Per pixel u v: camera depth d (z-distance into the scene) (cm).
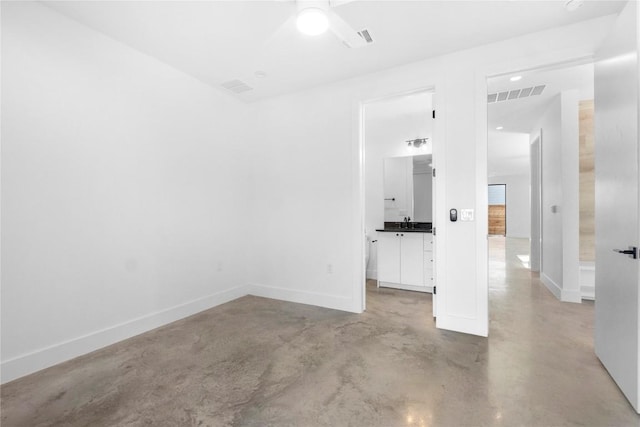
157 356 227
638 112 156
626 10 170
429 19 220
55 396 178
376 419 157
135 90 267
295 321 297
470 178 261
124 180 260
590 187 364
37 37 206
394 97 308
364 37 243
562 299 354
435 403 169
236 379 196
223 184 361
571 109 354
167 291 296
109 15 219
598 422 152
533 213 519
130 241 264
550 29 232
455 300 269
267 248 385
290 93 363
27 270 203
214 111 347
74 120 227
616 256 183
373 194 476
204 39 250
